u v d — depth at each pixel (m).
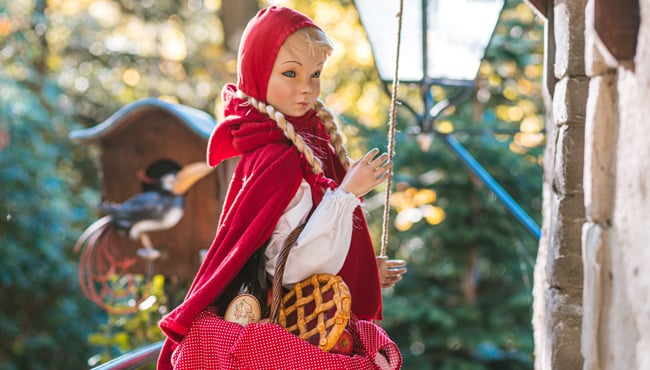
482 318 10.53
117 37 15.19
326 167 3.20
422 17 5.47
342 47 15.24
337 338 2.88
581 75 3.01
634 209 2.29
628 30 2.29
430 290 10.70
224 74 14.15
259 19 3.07
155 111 6.23
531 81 10.29
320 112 3.20
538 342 3.87
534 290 4.03
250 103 3.12
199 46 15.27
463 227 10.56
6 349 10.98
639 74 2.25
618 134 2.46
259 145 3.09
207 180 6.12
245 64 3.08
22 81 11.99
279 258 2.94
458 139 10.27
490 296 10.69
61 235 11.02
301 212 3.02
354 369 2.91
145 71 14.95
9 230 10.71
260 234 2.94
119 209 6.14
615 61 2.33
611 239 2.50
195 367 2.97
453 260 10.62
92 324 11.13
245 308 2.98
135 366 4.00
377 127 11.23
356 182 2.97
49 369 11.19
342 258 2.99
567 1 3.04
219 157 3.23
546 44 3.56
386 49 5.56
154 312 6.50
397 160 10.64
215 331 2.95
